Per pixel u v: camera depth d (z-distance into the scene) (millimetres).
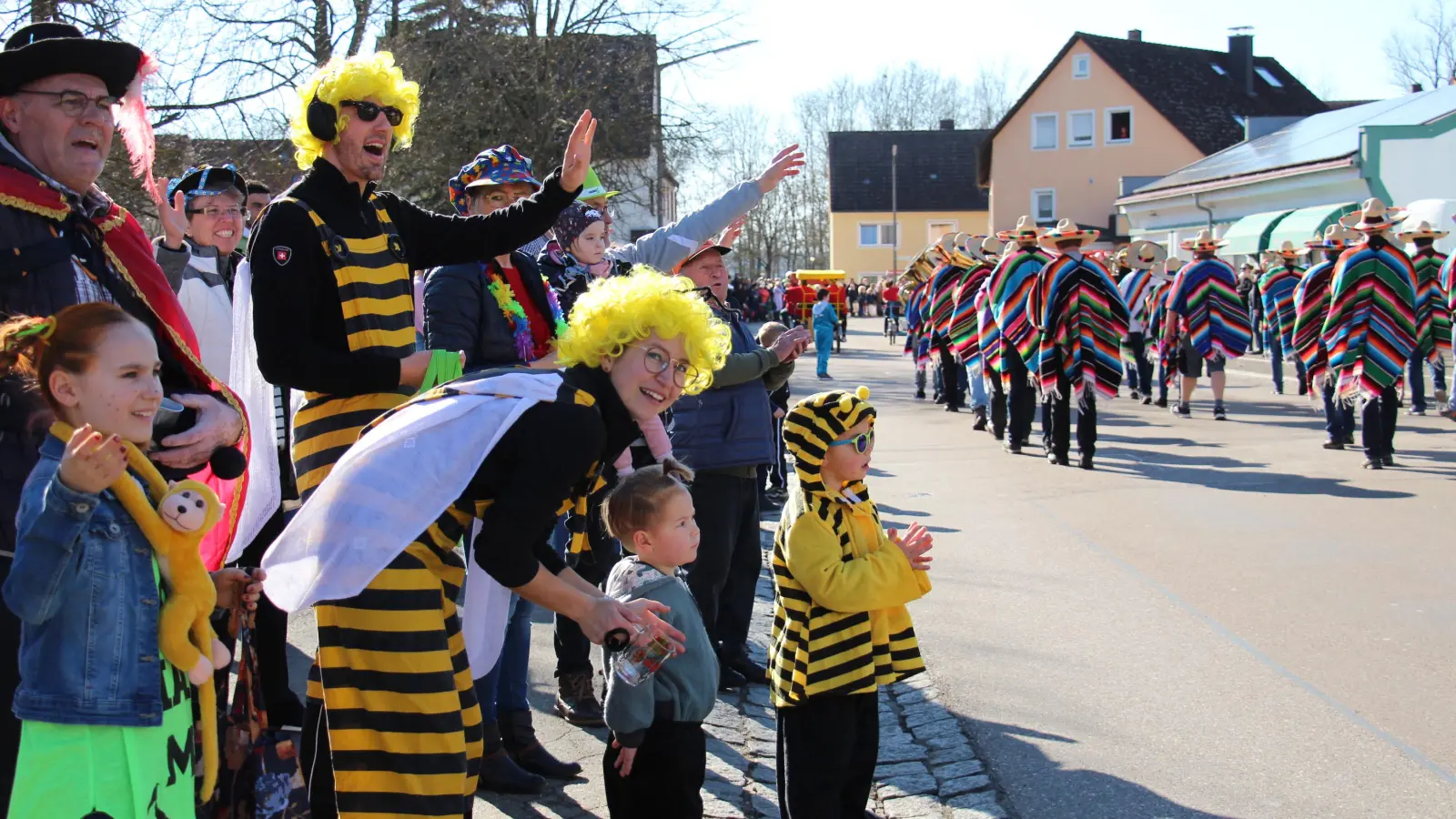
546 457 2838
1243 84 50750
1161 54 49938
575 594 2939
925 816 4102
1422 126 24281
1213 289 15375
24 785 2471
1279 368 18719
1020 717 4980
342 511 2812
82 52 2896
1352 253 11086
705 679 3576
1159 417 15867
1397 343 10875
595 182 5277
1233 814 4055
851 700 3762
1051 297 11508
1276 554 7707
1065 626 6234
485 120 23156
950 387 17391
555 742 4652
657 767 3537
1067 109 48812
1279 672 5465
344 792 2930
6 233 2867
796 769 3756
